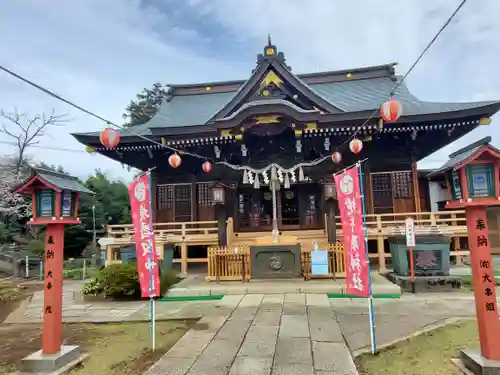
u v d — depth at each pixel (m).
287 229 14.94
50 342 5.01
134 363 5.07
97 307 8.73
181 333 6.47
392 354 5.11
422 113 13.13
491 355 4.22
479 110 12.82
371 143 15.08
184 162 16.25
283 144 14.62
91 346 5.86
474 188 4.49
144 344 5.89
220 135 13.49
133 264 10.08
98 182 30.69
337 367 4.62
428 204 17.00
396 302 8.15
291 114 12.54
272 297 8.84
